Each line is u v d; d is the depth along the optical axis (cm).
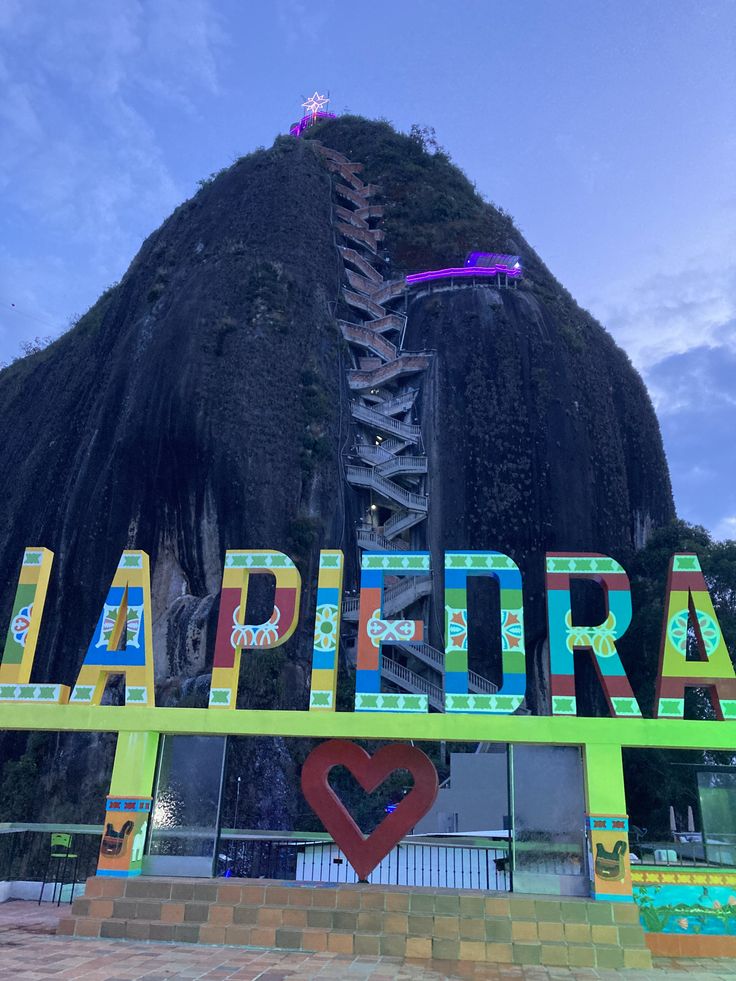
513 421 4328
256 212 5006
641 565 4069
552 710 1046
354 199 5731
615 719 1024
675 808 2834
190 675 3197
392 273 5388
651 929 1010
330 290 4822
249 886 996
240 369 4000
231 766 2844
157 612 3566
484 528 4059
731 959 978
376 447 4306
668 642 1060
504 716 1034
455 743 3069
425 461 4284
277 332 4241
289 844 1430
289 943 934
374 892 977
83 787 3009
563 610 1094
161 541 3700
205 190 5538
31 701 1112
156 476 3803
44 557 1193
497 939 924
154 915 979
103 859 1045
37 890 1310
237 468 3703
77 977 750
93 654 1133
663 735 1009
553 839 1021
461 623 1091
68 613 3644
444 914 947
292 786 2917
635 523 4581
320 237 5038
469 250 5481
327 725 1052
